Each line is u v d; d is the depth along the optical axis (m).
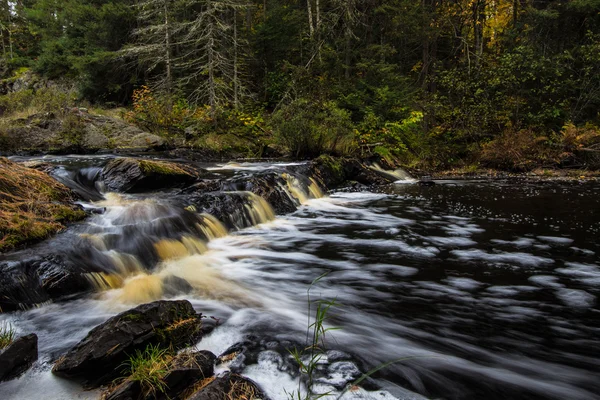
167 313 2.86
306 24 20.95
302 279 4.39
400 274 4.56
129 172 6.98
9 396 2.20
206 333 3.03
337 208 8.48
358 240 5.96
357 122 17.56
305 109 14.70
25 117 12.70
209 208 6.25
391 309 3.66
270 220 7.31
